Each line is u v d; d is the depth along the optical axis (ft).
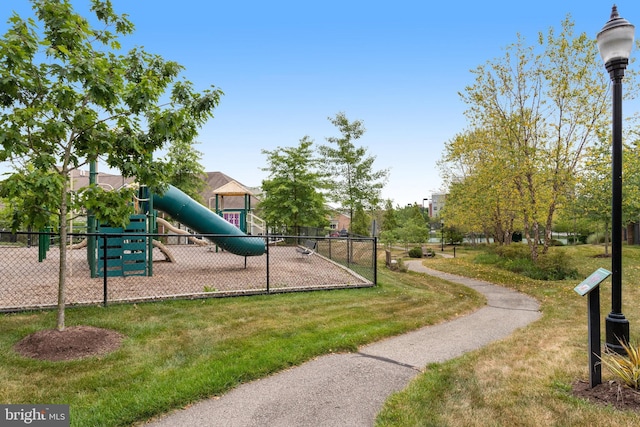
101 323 19.52
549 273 48.83
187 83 18.51
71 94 14.58
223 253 59.31
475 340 20.51
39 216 15.93
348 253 47.39
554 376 14.60
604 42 15.58
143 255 34.55
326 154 89.81
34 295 24.82
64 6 15.31
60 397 12.23
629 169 60.54
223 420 11.35
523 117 54.08
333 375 14.98
